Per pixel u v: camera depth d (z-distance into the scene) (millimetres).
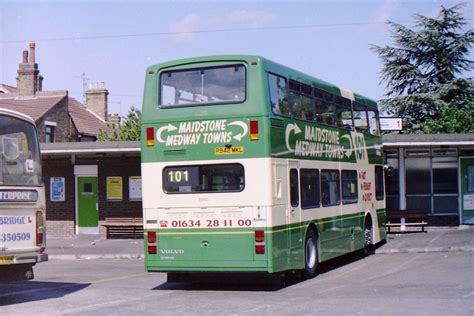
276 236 12609
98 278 15859
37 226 12430
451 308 10047
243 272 12781
